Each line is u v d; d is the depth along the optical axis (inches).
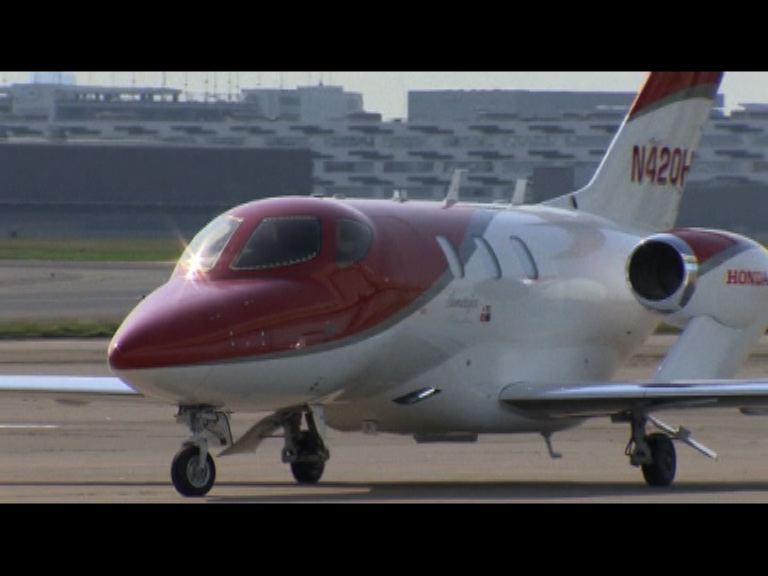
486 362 3846.0
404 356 3634.4
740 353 4067.4
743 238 4092.0
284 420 3646.7
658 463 3732.8
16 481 3506.4
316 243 3472.0
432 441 3939.5
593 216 4298.7
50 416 5068.9
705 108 4517.7
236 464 4099.4
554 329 4018.2
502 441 4628.4
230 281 3371.1
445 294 3698.3
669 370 3946.9
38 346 7573.8
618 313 4224.9
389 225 3663.9
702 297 3949.3
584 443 4613.7
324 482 3624.5
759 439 4837.6
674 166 4480.8
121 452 4232.3
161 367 3216.0
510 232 3973.9
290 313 3361.2
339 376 3479.3
